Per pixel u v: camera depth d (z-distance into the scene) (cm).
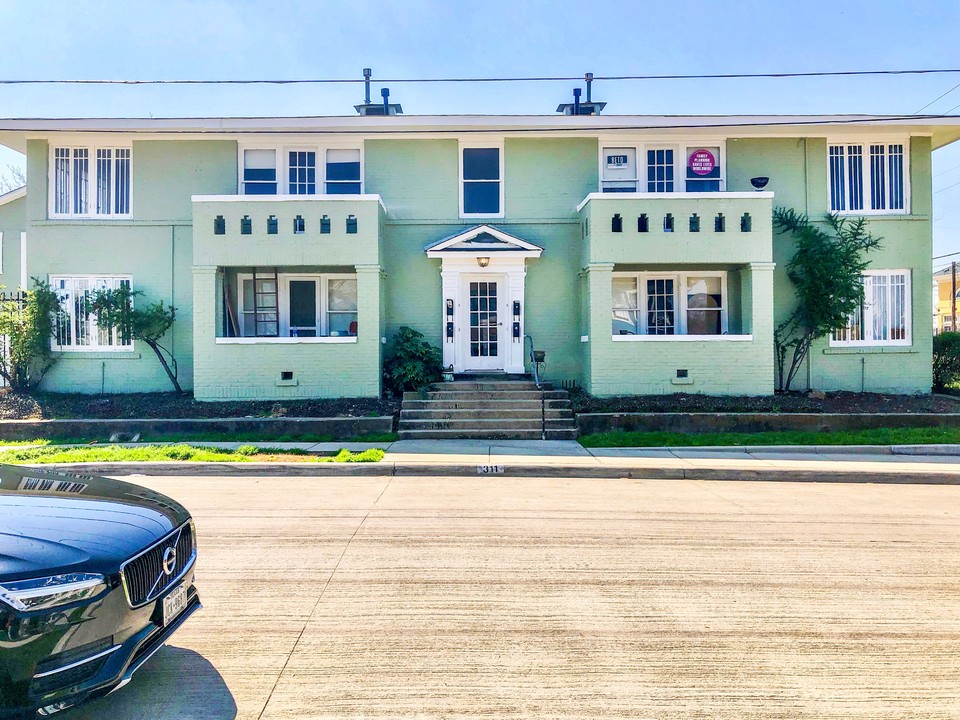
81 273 1553
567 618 475
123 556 334
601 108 1772
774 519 755
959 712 354
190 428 1307
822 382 1568
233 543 649
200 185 1575
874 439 1210
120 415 1353
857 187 1588
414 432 1306
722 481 991
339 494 877
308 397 1436
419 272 1588
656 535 685
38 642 294
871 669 402
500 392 1425
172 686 378
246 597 511
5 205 1855
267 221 1433
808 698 368
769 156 1587
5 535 324
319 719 344
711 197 1443
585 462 1055
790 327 1562
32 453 1088
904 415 1330
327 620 470
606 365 1443
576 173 1595
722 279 1605
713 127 1521
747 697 369
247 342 1434
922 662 411
